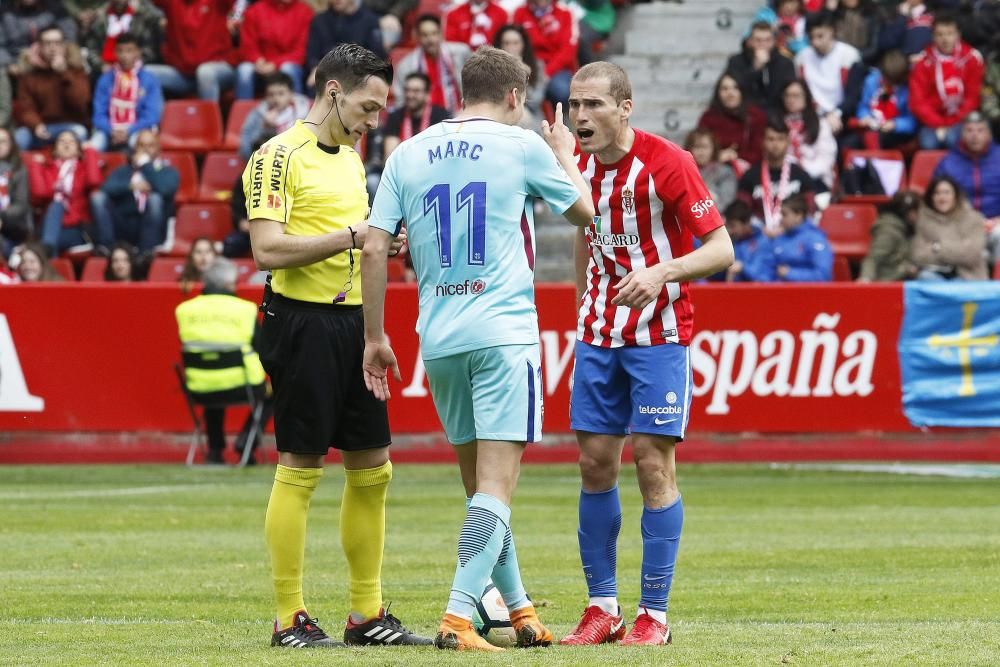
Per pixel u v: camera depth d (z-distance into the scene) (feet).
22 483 140.05
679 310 62.23
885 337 153.07
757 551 97.19
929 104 193.57
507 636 63.00
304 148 62.90
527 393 59.21
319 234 62.75
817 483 138.62
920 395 152.97
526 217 59.98
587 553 63.46
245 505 124.47
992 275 175.63
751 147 185.68
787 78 188.65
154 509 121.70
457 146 59.26
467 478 63.05
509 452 59.21
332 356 62.23
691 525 111.14
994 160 182.60
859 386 153.17
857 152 190.29
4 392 154.51
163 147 201.36
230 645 62.13
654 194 61.87
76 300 154.61
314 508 123.75
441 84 188.75
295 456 62.44
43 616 72.08
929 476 143.74
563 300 152.87
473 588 58.54
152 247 186.60
